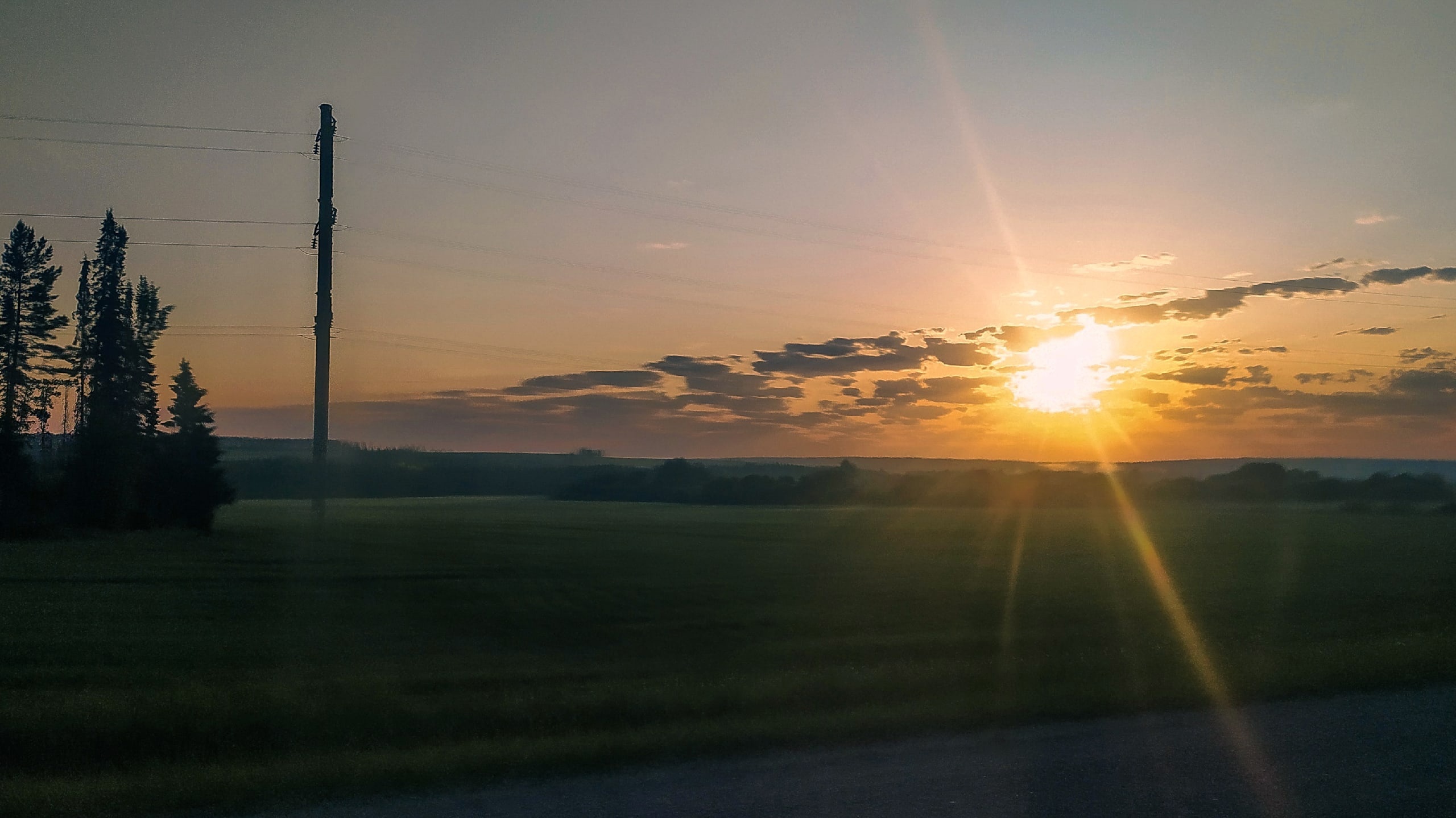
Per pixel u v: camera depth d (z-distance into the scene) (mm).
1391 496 112062
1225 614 27016
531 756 9680
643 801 8219
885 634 25141
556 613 30531
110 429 71562
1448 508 94625
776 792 8469
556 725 12359
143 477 72125
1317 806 8055
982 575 41250
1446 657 15250
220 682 18438
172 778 9344
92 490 69562
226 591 35938
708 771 9172
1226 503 117938
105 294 86250
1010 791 8492
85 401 84312
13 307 78250
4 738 11930
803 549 57031
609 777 9008
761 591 36531
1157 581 37688
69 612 29969
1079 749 9977
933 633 25016
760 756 9742
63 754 11688
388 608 31922
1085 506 116562
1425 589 32500
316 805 8180
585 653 23156
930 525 80500
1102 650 19188
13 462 64125
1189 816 7809
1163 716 11523
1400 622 23062
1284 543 57562
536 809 7988
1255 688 12969
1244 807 8016
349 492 140875
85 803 8305
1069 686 13594
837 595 34812
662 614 30219
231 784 8812
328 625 28062
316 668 20406
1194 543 58438
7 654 22375
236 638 25391
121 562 47000
